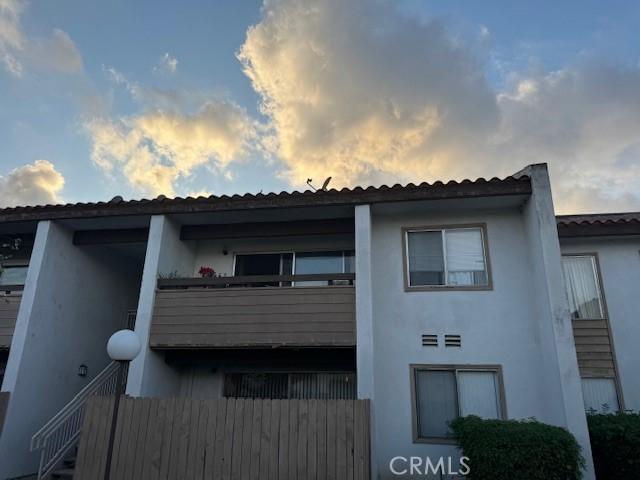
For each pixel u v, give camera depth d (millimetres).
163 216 10391
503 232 9953
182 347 9516
